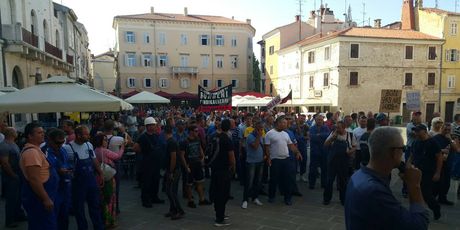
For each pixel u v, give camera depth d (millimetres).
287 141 7254
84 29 45938
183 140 7137
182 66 48562
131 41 46625
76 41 37594
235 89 50781
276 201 7406
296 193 7832
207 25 49188
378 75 33281
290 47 40625
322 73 34938
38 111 7012
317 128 8602
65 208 4785
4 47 16547
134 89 46906
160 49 47656
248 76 51844
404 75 34031
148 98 19438
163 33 47688
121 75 46375
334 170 6980
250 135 7035
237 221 6105
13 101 7043
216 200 5902
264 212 6617
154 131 7176
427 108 35031
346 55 32406
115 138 6586
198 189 7230
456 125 7992
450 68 35375
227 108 11672
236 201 7434
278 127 7309
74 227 5883
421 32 36531
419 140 6016
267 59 48281
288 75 41844
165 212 6703
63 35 30359
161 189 8742
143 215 6516
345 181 6945
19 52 17266
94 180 5242
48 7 24547
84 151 5172
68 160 4961
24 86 19188
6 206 5855
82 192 5094
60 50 26797
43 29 23141
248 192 6973
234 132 9539
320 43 34906
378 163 2076
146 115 22828
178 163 6305
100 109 7285
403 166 2150
